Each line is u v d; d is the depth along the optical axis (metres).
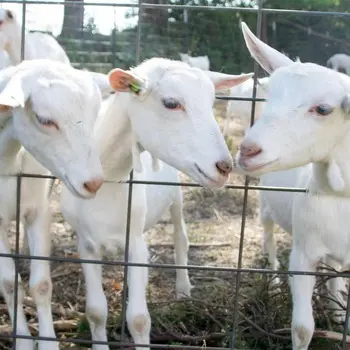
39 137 1.23
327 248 1.43
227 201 2.73
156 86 1.28
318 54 5.40
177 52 5.05
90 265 1.48
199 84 1.28
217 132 1.25
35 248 1.47
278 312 1.63
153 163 1.39
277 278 1.89
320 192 1.39
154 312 1.67
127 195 1.45
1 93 1.18
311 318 1.39
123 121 1.37
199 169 1.24
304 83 1.25
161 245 2.23
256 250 2.22
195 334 1.63
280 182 1.71
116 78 1.28
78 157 1.21
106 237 1.47
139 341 1.43
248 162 1.23
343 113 1.27
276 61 1.38
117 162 1.41
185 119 1.27
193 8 1.28
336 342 1.55
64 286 1.89
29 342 1.47
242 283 1.89
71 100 1.21
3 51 2.67
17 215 1.32
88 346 1.59
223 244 2.26
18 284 1.47
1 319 1.68
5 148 1.34
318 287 1.65
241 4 5.49
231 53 5.30
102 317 1.47
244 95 3.10
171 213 1.89
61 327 1.65
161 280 1.95
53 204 2.39
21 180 1.42
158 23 4.95
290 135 1.24
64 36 4.42
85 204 1.45
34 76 1.23
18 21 2.70
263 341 1.59
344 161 1.32
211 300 1.75
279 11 1.29
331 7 5.76
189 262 2.09
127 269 1.36
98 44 4.45
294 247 1.47
